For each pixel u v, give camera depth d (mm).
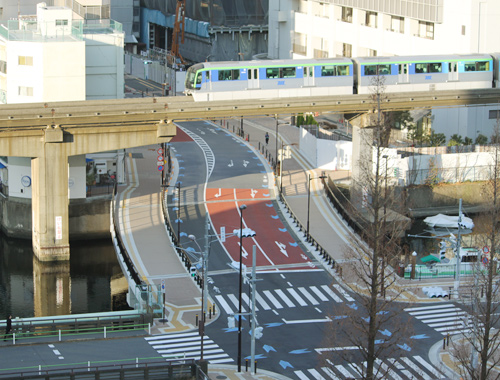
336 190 148250
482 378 80562
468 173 156500
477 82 154500
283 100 139875
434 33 173250
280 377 93500
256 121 198375
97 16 166625
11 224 146750
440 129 172375
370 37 188375
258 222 141500
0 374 90062
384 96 142750
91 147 136625
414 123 175750
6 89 145250
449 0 168500
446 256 134500
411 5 175125
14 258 141875
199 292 117188
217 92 144750
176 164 166500
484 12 165500
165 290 117250
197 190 153375
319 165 165375
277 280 121312
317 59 148750
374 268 84188
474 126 170125
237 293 117062
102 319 106438
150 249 130875
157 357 97312
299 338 103812
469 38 166000
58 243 137625
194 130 190250
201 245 132875
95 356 97125
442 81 152875
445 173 155750
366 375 84312
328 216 144875
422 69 151625
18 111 130375
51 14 145875
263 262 127562
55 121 132750
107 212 148125
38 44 142625
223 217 142875
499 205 87062
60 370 91062
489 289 81000
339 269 120375
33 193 139375
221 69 144625
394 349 85375
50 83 143750
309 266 126375
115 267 139875
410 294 116375
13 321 103875
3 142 132875
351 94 146125
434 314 110312
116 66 152625
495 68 156250
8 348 98812
